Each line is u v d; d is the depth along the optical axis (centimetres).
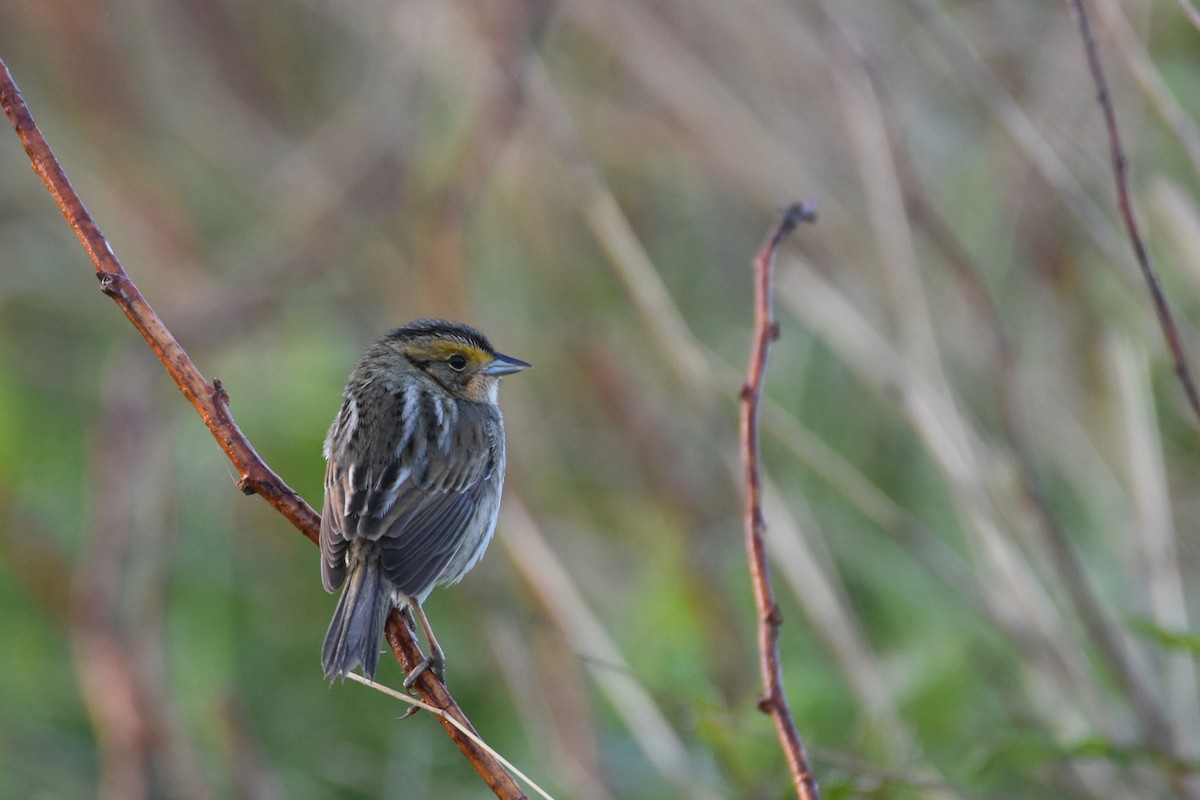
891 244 1223
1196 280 1184
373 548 886
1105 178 1290
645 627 1260
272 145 1622
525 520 1209
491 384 1084
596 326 1448
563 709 1166
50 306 1562
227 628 1280
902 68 1425
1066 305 1321
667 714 1204
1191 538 1271
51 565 1272
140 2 1642
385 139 1500
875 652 1254
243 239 1616
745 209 1560
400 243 1478
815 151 1491
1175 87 1341
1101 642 1098
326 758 1209
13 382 1455
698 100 1451
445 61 1444
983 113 1371
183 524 1344
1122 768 1041
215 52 1652
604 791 1129
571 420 1447
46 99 1631
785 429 1197
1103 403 1294
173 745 1159
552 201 1466
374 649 839
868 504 1166
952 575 1134
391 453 954
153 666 1194
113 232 1567
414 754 1202
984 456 1151
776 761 1081
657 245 1530
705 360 1228
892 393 1188
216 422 757
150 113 1625
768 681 693
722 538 1372
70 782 1199
